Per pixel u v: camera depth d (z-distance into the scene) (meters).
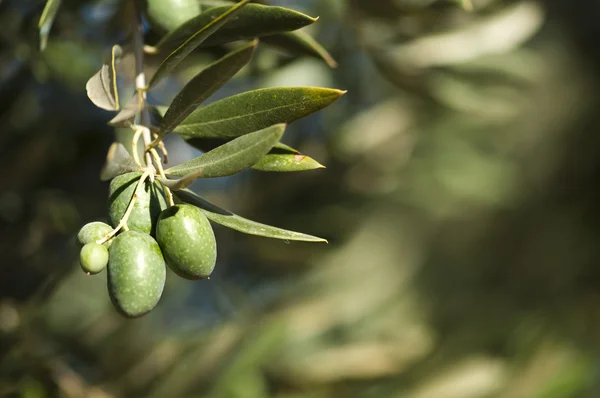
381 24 0.70
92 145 0.81
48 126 0.78
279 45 0.55
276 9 0.48
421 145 1.37
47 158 0.79
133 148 0.48
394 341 1.28
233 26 0.49
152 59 0.53
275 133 0.45
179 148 0.91
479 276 1.38
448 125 1.33
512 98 1.19
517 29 0.77
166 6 0.50
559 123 1.30
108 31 0.66
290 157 0.49
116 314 0.97
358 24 0.70
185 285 1.12
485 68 0.95
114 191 0.47
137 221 0.46
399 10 0.65
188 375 1.03
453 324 1.32
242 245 1.17
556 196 1.36
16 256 0.77
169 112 0.47
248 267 1.24
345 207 1.29
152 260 0.46
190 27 0.50
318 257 1.32
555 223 1.35
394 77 0.76
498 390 1.19
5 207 0.78
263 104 0.48
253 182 1.16
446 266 1.38
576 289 1.29
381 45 0.72
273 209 1.21
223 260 1.14
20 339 0.72
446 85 0.82
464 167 1.38
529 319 1.28
